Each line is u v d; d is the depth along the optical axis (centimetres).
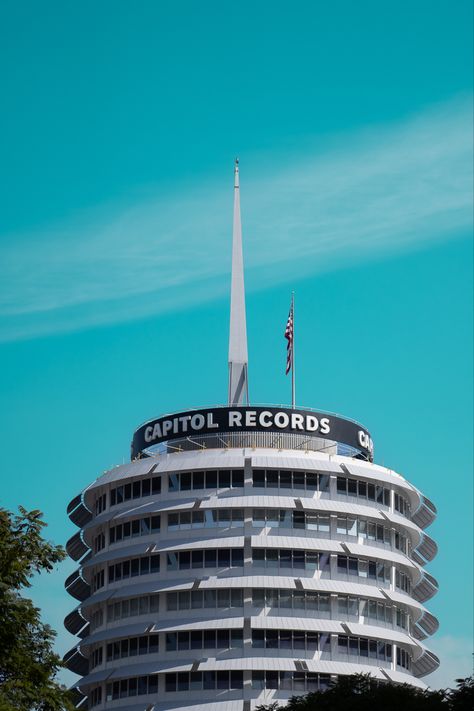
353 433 18100
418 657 17825
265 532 16900
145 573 16950
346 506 17162
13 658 9731
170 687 16112
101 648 17088
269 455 17212
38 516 10256
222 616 16412
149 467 17375
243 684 15975
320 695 12231
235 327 18962
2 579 9675
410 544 18525
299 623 16338
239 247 19600
